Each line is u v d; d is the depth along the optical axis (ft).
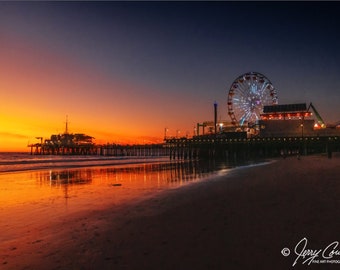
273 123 250.16
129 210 33.42
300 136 237.25
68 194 52.01
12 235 25.50
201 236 20.35
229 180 58.34
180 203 35.04
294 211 24.23
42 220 31.35
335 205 24.94
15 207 39.75
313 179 43.11
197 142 265.54
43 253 19.98
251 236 19.27
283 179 47.44
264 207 26.86
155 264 16.39
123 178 82.48
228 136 268.41
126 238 21.75
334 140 209.46
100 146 479.82
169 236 21.16
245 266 15.14
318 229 19.35
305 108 253.85
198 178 73.61
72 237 23.41
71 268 16.94
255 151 236.63
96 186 63.77
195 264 15.90
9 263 18.44
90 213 33.71
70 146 526.98
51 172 109.19
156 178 80.69
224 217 24.79
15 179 82.53
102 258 18.06
